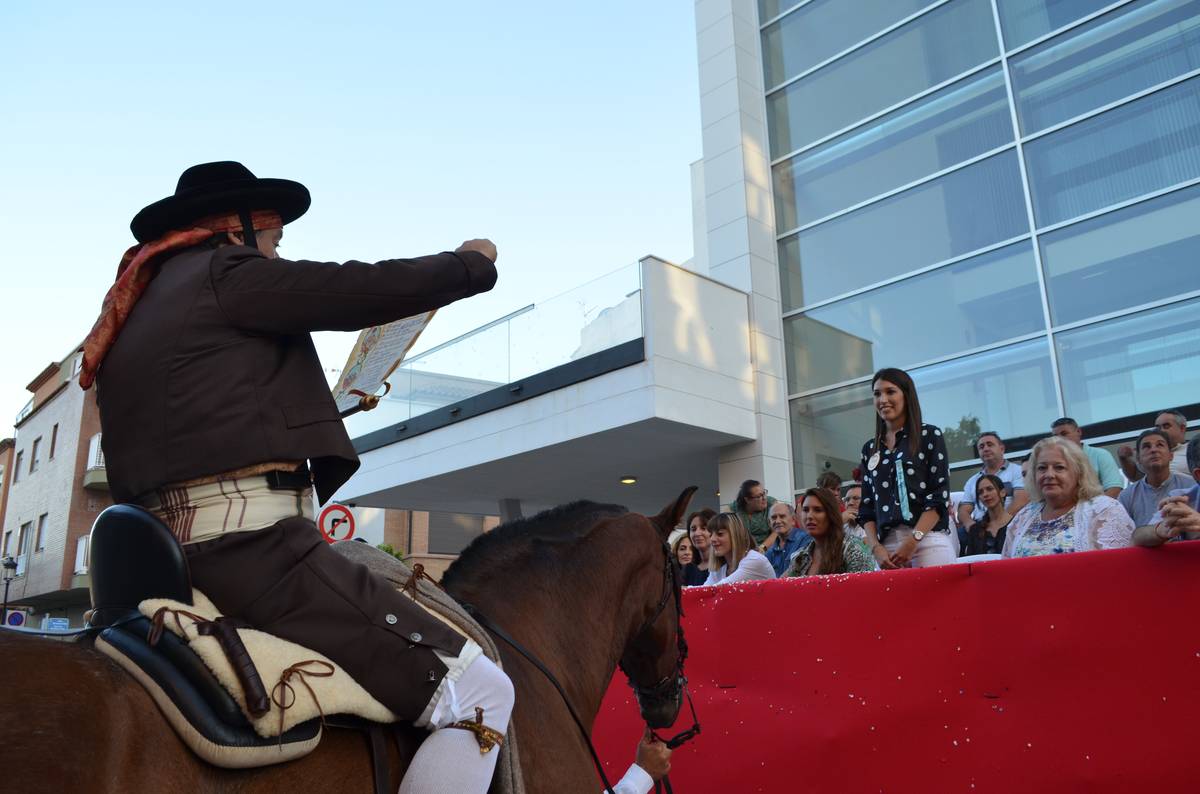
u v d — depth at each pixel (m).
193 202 2.00
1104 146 10.16
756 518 7.32
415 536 27.58
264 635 1.71
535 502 16.06
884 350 11.70
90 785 1.29
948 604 3.35
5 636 1.48
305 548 1.83
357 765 1.79
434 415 13.88
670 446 12.31
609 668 2.70
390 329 2.28
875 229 12.12
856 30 12.84
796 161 13.23
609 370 11.50
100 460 31.27
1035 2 10.98
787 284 12.97
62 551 30.38
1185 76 9.62
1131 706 2.91
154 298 1.90
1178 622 2.87
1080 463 3.83
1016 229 10.74
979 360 10.78
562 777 2.20
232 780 1.58
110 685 1.47
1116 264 9.84
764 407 12.17
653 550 3.00
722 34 13.86
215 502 1.79
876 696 3.45
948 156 11.52
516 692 2.23
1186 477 5.14
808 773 3.55
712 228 13.28
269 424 1.84
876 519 4.66
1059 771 2.99
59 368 34.81
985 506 6.19
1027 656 3.13
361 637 1.80
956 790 3.18
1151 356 9.42
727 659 3.93
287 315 1.87
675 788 3.92
